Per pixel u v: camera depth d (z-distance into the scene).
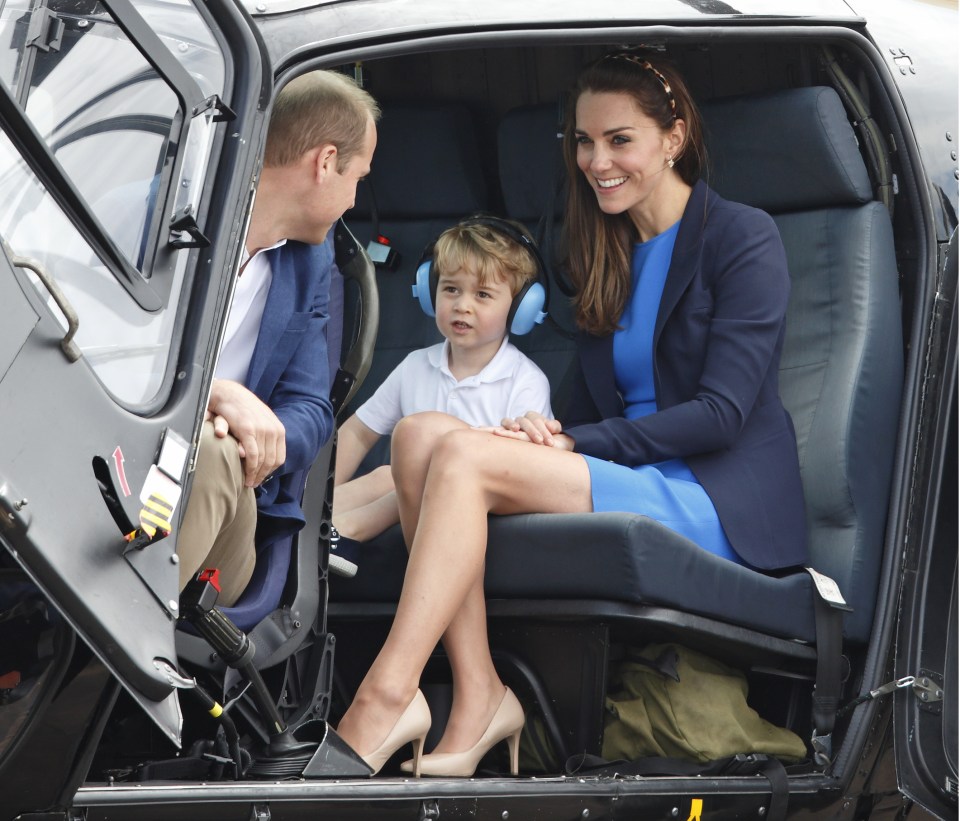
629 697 9.69
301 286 8.73
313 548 8.80
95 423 5.79
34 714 5.79
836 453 10.38
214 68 7.03
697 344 10.51
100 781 7.20
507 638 9.62
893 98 10.89
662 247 10.88
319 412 8.66
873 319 10.65
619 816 8.70
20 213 5.89
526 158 12.19
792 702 10.33
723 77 11.88
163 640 5.80
